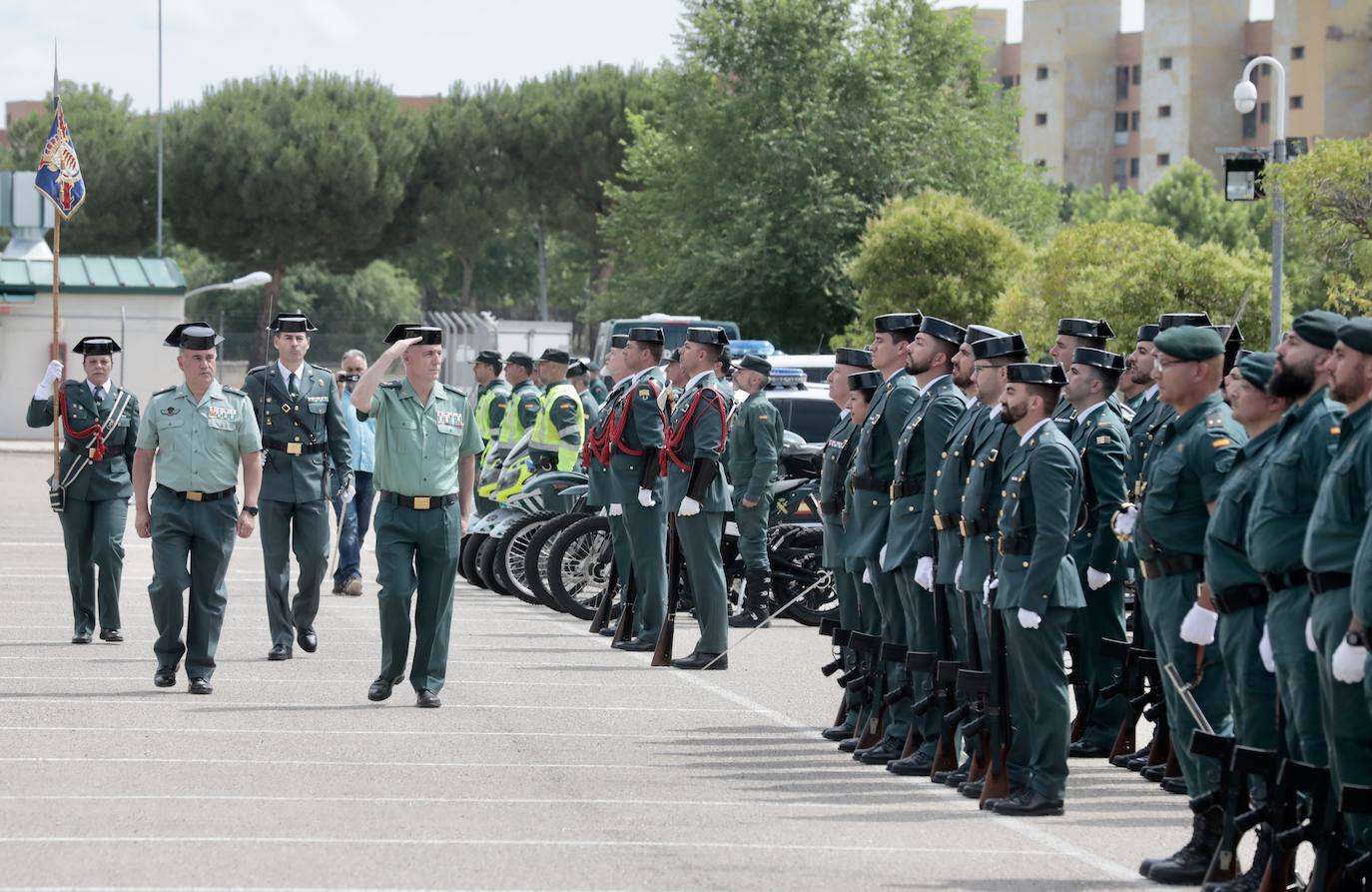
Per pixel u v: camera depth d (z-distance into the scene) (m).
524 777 19.75
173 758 20.19
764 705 25.31
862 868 15.93
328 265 141.25
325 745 21.22
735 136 110.81
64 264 95.62
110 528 29.17
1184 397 17.67
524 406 39.72
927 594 20.89
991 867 16.12
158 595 24.67
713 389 28.45
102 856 15.62
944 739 20.25
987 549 19.27
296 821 17.22
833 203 107.19
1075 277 72.00
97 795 18.16
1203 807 15.75
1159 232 70.12
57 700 23.80
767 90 109.88
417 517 23.98
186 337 24.66
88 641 29.41
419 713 23.67
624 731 22.89
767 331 110.31
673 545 28.67
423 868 15.49
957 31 117.06
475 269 194.38
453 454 24.17
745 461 32.88
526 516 36.66
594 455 31.77
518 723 23.19
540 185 143.50
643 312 117.38
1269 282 66.94
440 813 17.77
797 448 35.41
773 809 18.47
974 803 19.12
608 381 51.88
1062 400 24.45
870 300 96.19
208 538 24.73
